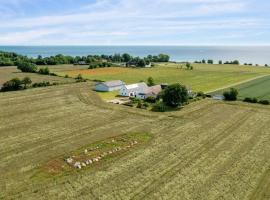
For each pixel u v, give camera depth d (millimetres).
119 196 34688
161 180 38531
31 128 57875
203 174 40312
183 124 62219
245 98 85062
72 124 60844
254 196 35094
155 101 82562
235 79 135500
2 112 68000
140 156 45906
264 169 42031
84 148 48812
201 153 47344
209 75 148250
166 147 49594
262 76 147375
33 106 74062
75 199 34000
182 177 39406
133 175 39750
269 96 94688
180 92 75812
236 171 41312
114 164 43062
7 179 38219
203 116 68500
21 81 96750
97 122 62531
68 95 87938
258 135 55938
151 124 62062
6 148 48062
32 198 34062
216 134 56250
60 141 51625
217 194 35406
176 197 34625
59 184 37219
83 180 38281
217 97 89500
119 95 93000
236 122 63938
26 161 43594
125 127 59750
